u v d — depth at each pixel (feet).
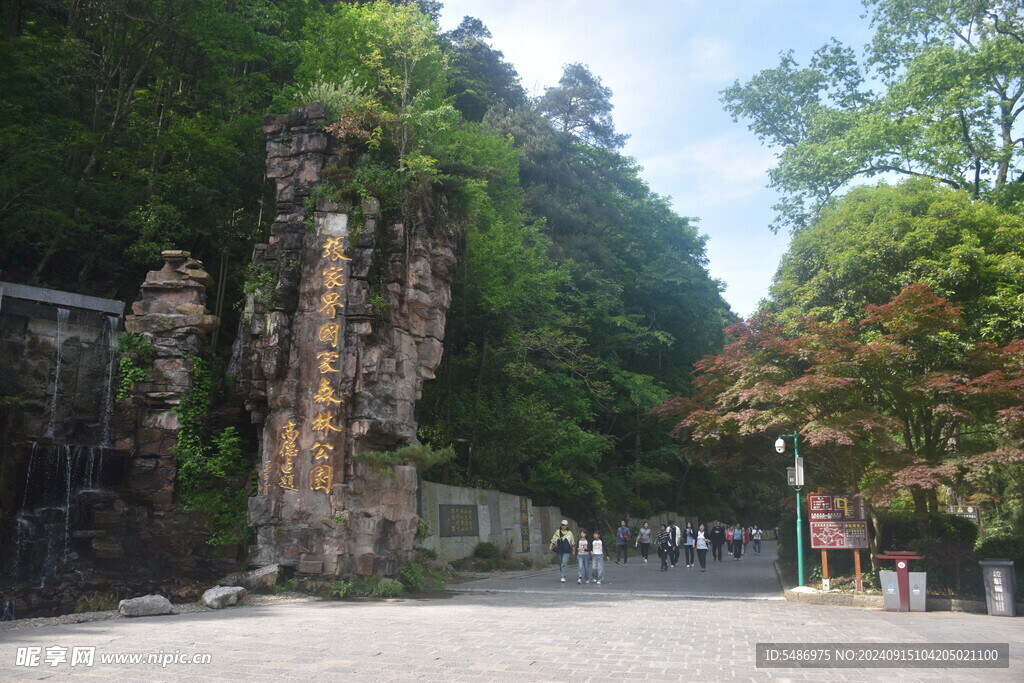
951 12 98.58
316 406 63.36
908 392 60.54
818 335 63.31
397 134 73.26
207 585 61.87
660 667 29.99
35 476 61.52
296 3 106.93
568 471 117.91
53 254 81.61
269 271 67.10
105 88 87.25
